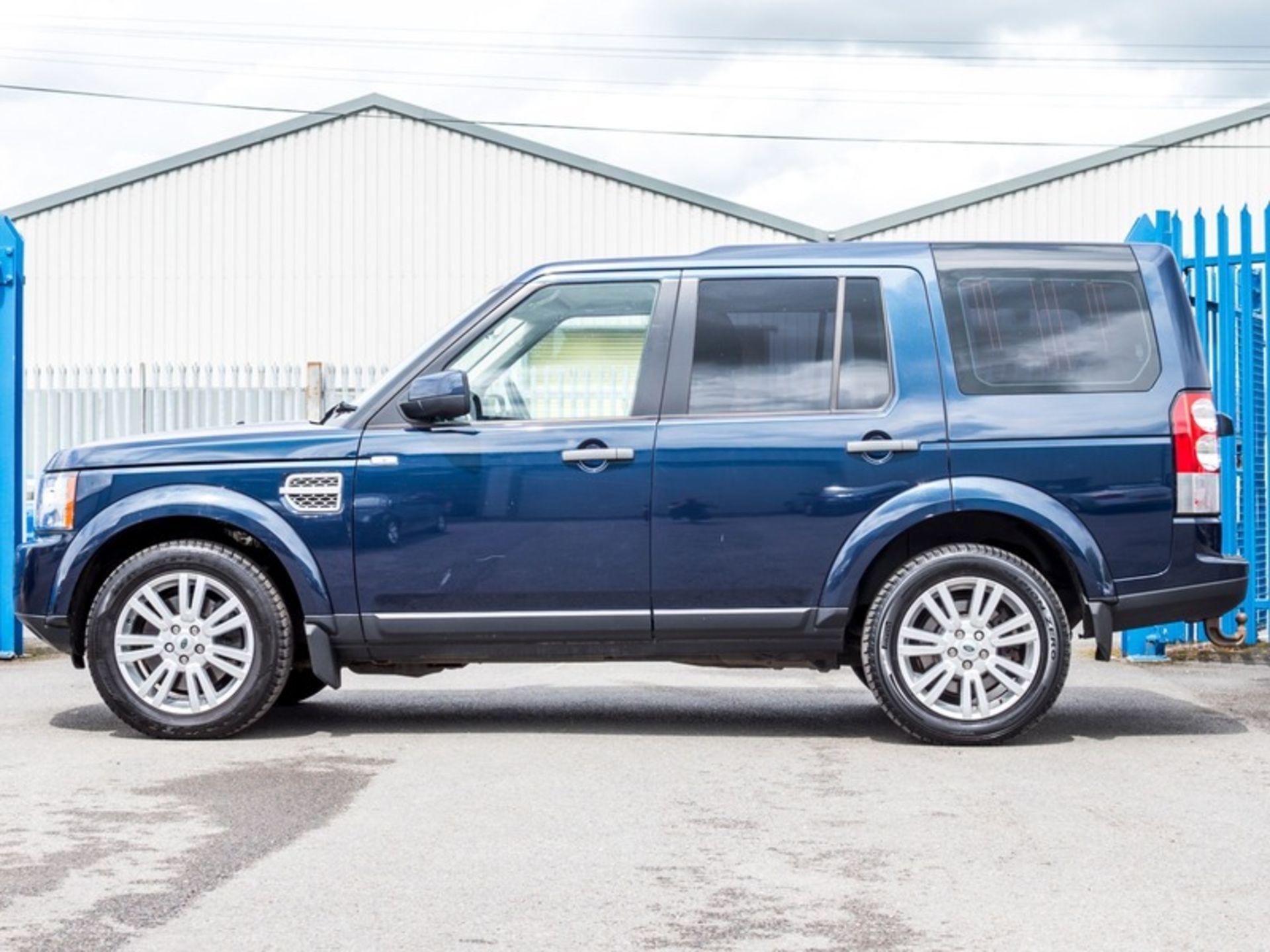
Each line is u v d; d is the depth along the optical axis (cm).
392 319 3559
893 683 686
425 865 481
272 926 418
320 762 648
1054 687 684
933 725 685
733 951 397
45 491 725
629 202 3516
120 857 490
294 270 3575
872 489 688
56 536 716
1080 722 756
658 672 976
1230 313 997
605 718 775
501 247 3541
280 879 465
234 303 3581
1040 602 682
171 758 659
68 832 522
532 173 3534
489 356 714
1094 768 638
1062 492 688
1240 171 3462
